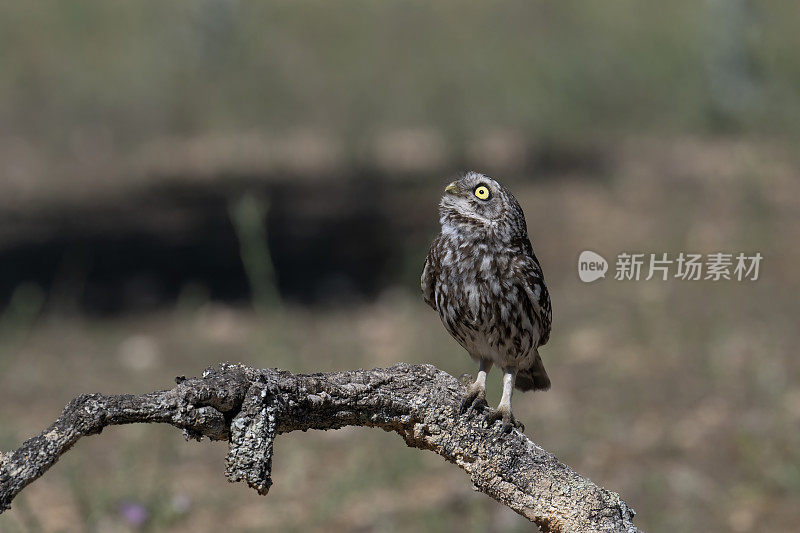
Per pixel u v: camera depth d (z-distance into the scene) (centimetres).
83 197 2097
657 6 2578
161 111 2552
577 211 1744
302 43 2819
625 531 373
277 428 352
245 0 2925
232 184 2134
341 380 380
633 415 1032
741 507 853
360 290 1499
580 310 1341
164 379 1205
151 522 779
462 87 2469
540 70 2430
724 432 983
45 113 2545
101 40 2833
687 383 1095
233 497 911
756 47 2114
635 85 2283
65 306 1490
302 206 1962
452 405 392
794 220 1571
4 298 1524
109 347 1319
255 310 1424
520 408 1069
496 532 814
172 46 2745
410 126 2422
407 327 1325
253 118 2520
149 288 1559
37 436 321
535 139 2211
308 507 887
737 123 2097
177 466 974
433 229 1759
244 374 351
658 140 2119
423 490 909
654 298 1347
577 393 1095
